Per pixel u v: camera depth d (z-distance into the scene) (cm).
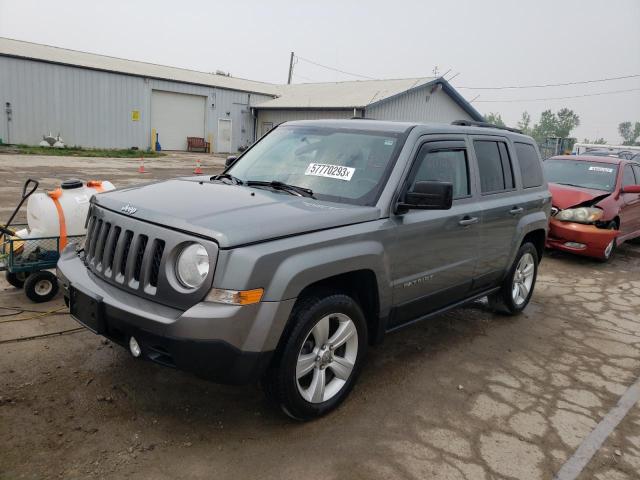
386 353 466
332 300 334
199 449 306
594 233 852
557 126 11200
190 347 281
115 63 3253
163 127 3266
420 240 395
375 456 314
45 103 2734
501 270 528
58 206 502
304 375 334
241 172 442
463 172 461
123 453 296
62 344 421
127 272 316
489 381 427
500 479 304
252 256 287
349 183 386
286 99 3422
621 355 503
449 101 3238
